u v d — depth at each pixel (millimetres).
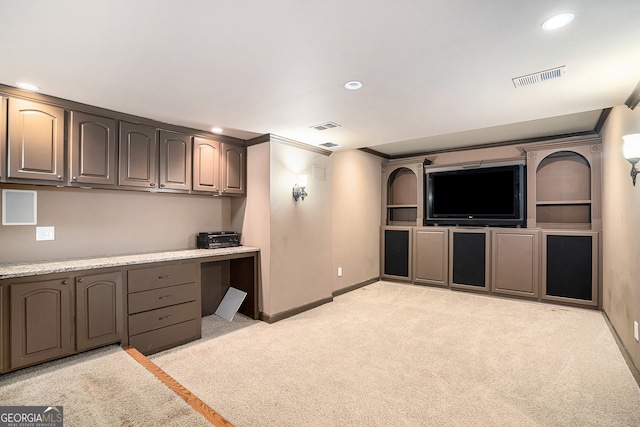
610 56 1923
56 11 1479
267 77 2227
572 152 4566
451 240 5258
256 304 3857
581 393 2275
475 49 1849
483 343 3141
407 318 3877
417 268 5586
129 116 3008
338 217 4996
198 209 3963
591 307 4176
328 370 2609
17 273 2281
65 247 2957
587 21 1571
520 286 4664
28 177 2461
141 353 2834
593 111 3566
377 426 1939
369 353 2922
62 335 2471
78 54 1905
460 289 5168
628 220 2811
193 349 3016
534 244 4562
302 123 3309
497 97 2586
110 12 1493
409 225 6035
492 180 5012
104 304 2672
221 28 1638
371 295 4941
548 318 3863
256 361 2766
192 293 3223
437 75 2191
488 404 2150
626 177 2871
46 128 2545
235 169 3918
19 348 2295
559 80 2266
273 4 1443
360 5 1451
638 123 2471
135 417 1931
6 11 1473
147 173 3137
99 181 2826
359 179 5445
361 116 3082
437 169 5516
